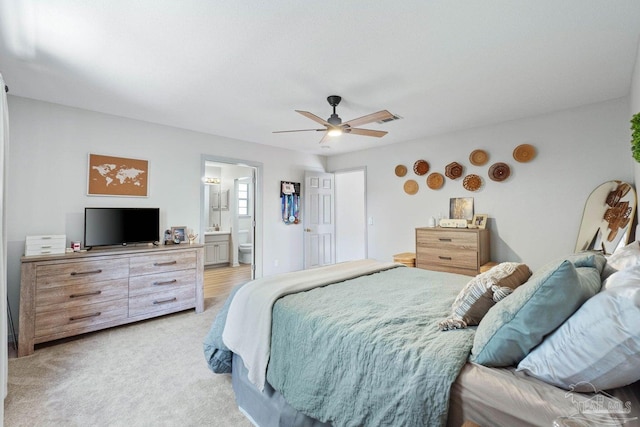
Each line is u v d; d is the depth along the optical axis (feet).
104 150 11.28
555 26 6.07
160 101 10.11
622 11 5.61
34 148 9.93
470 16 5.77
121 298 10.05
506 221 12.14
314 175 18.60
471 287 4.77
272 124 12.74
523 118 11.69
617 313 2.79
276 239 17.06
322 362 4.53
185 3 5.41
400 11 5.63
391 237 16.11
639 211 8.43
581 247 10.20
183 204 13.30
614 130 9.85
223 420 5.80
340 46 6.81
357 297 6.06
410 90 9.17
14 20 5.86
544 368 3.15
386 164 16.38
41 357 8.16
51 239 9.43
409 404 3.43
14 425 5.56
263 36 6.44
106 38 6.49
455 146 13.64
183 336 9.57
